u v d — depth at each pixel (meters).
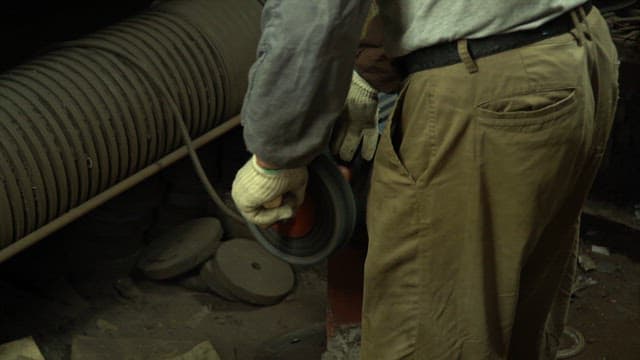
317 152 1.71
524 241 1.79
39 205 2.69
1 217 2.59
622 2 4.10
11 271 3.28
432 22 1.68
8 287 3.20
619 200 3.91
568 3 1.73
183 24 3.14
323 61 1.57
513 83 1.68
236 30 3.24
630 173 3.88
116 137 2.85
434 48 1.70
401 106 1.76
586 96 1.77
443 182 1.73
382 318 1.91
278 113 1.62
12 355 2.67
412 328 1.87
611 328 3.30
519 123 1.68
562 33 1.75
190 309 3.26
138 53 2.97
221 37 3.19
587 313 3.37
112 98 2.85
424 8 1.69
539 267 2.08
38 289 3.22
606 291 3.50
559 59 1.72
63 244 3.39
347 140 2.08
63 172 2.72
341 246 2.04
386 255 1.83
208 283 3.33
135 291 3.30
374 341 1.94
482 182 1.72
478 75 1.68
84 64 2.88
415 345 1.88
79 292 3.27
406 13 1.71
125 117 2.86
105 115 2.82
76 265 3.35
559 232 2.06
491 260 1.81
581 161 1.87
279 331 3.17
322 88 1.61
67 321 3.10
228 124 3.29
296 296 3.39
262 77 1.59
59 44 3.01
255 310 3.29
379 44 1.89
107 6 4.41
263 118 1.63
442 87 1.69
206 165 3.72
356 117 2.05
